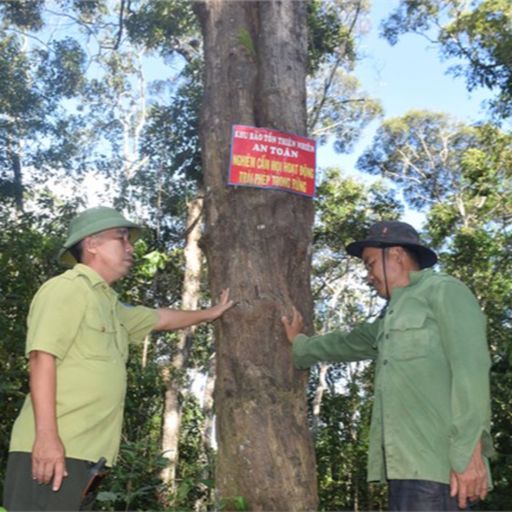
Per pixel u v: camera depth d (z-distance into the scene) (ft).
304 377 10.78
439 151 77.87
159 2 53.57
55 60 54.95
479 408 7.80
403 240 9.36
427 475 8.08
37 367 8.04
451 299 8.43
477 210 50.88
